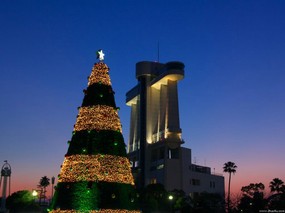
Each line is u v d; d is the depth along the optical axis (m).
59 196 39.75
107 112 42.50
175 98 183.12
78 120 42.59
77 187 39.06
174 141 172.00
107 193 39.16
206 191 161.12
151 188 113.00
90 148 40.47
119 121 43.59
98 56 46.16
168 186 163.75
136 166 192.12
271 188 104.88
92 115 41.97
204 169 183.75
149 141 189.25
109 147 41.00
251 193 113.44
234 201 102.69
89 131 41.12
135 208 41.56
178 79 184.38
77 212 38.28
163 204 107.56
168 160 168.50
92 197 38.66
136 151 194.12
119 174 40.53
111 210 38.78
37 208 80.94
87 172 39.41
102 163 39.94
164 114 187.50
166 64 185.88
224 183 183.62
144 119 193.50
